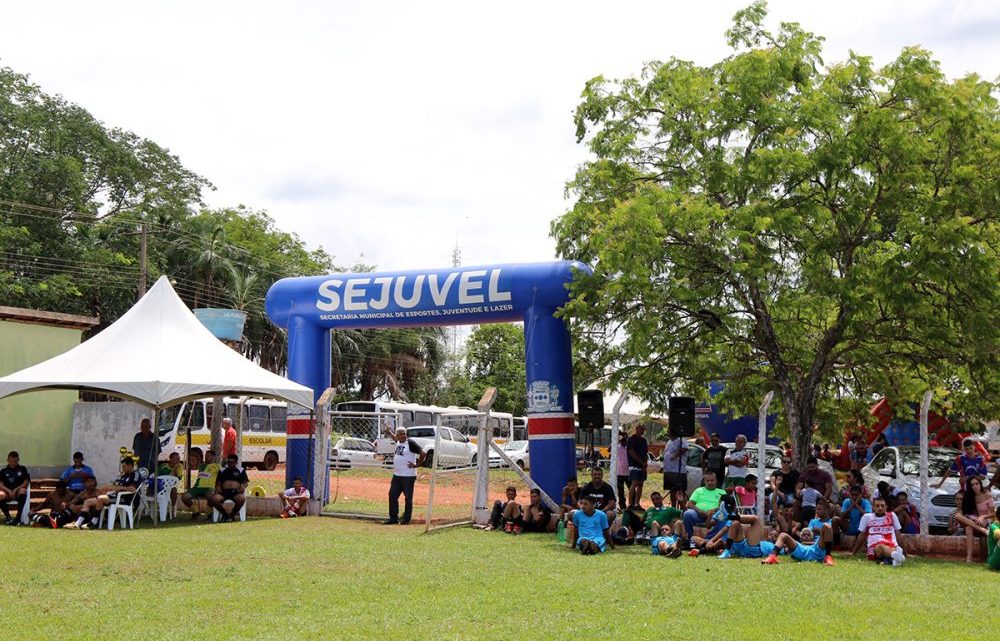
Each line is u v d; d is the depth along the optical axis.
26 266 40.28
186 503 17.59
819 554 12.36
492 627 7.89
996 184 14.09
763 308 16.33
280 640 7.32
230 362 17.62
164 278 18.27
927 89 14.64
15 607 8.56
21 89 43.56
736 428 28.98
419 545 13.81
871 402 19.22
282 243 53.19
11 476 16.12
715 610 8.77
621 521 14.79
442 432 37.06
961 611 8.86
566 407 17.52
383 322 19.41
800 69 16.12
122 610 8.46
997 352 14.60
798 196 15.44
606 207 17.25
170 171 48.44
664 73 17.19
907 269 14.12
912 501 15.36
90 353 16.69
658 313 15.95
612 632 7.72
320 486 18.67
